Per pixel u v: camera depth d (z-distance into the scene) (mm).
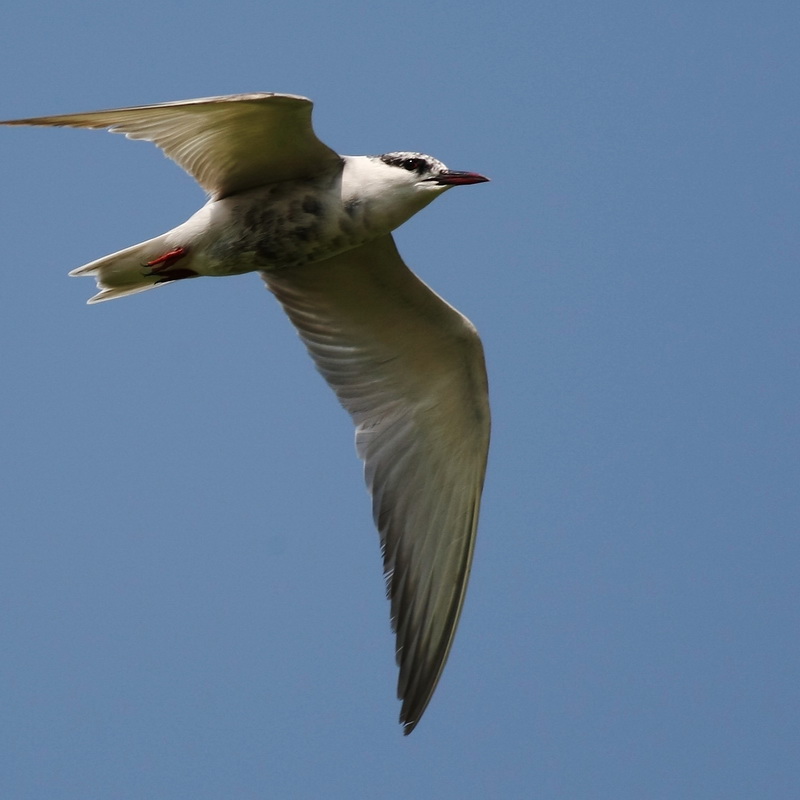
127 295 13547
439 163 12883
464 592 13867
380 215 12812
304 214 12781
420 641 13688
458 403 14039
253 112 11773
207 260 13078
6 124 11016
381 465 14086
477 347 13773
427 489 14062
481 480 13961
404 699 13453
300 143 12367
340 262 13648
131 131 11945
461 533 13945
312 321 14305
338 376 14328
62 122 11328
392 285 13688
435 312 13695
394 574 13797
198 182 12883
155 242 13055
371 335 14188
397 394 14211
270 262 13148
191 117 11820
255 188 12977
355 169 12789
